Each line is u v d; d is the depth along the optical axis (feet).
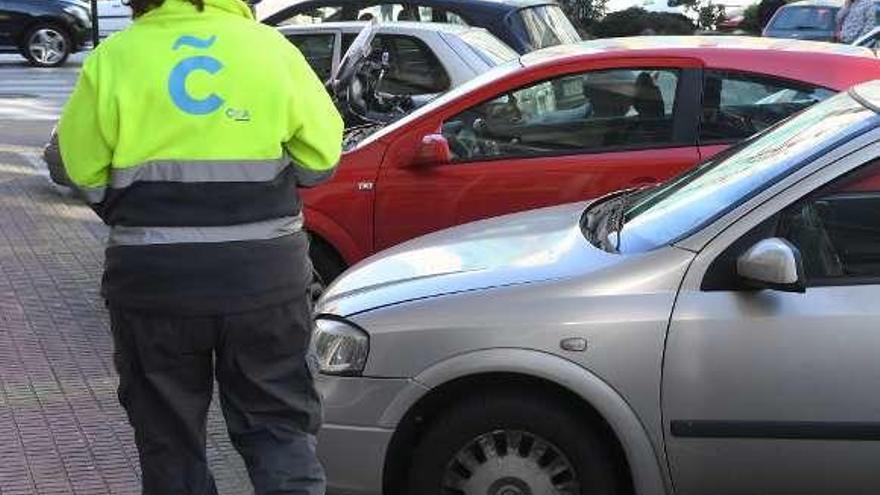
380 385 13.12
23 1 76.79
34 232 31.71
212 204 10.52
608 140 20.59
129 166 10.36
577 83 20.84
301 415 11.28
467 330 12.89
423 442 13.30
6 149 46.14
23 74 73.82
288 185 10.97
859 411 12.28
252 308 10.67
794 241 12.67
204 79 10.46
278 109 10.59
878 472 12.39
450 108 21.34
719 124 20.11
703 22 99.14
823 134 13.75
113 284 10.73
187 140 10.43
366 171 21.27
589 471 13.00
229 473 16.49
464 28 32.71
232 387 11.12
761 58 20.18
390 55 31.50
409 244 16.17
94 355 21.49
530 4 36.55
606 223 15.02
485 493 13.24
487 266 14.06
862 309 12.25
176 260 10.46
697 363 12.48
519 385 13.06
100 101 10.34
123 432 17.84
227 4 10.94
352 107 28.76
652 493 12.82
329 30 33.76
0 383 19.89
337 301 14.23
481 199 20.80
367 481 13.29
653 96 20.45
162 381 10.95
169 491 11.27
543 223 15.99
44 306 24.64
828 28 77.46
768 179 13.24
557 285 13.04
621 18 80.28
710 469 12.69
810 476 12.53
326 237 21.45
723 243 12.73
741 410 12.47
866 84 15.88
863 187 12.64
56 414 18.51
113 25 89.25
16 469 16.40
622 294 12.80
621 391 12.64
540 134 20.92
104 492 15.76
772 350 12.34
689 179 15.52
